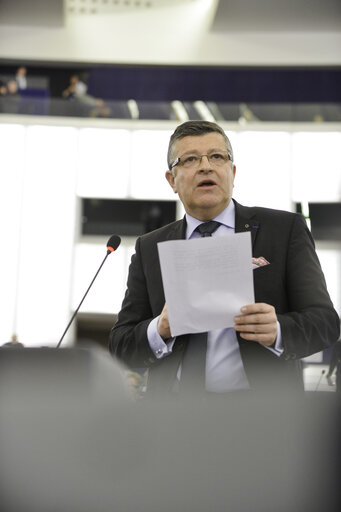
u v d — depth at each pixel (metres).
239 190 14.28
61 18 12.90
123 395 1.18
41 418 0.96
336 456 0.94
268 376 2.44
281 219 2.79
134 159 14.55
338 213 14.04
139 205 14.62
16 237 14.43
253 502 0.93
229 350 2.57
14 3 12.38
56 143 14.48
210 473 0.94
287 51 13.24
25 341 14.04
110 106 13.91
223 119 13.75
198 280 2.33
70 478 0.94
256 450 0.94
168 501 0.93
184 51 13.29
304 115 13.69
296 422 0.95
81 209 14.62
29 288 14.30
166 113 13.86
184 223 2.94
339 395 0.96
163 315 2.52
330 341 2.55
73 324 14.17
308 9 12.30
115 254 14.48
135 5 13.27
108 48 13.29
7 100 13.84
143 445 0.95
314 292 2.61
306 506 0.92
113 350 2.79
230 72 13.49
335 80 13.38
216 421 0.95
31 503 0.93
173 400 0.98
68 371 1.19
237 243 2.33
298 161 14.11
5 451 0.94
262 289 2.63
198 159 2.85
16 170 14.47
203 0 13.25
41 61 13.40
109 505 0.93
